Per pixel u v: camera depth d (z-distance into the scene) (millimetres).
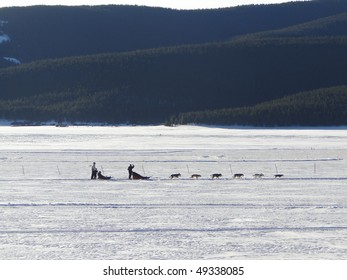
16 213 144000
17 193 174625
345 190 180125
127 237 122438
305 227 130125
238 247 115938
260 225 131875
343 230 127875
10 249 114500
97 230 127500
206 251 113562
